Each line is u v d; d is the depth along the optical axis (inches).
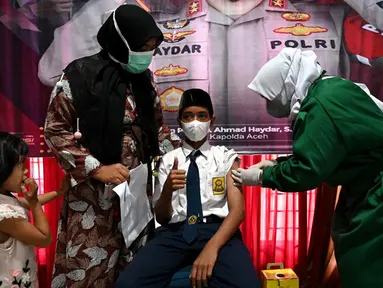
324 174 50.5
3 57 80.5
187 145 66.7
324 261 87.7
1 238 58.6
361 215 51.6
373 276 50.3
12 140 59.5
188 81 81.2
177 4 79.9
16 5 79.6
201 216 62.6
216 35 80.4
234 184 62.4
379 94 82.0
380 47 80.9
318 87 54.5
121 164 61.1
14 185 60.1
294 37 80.7
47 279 88.0
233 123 81.9
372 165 52.1
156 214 64.5
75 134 59.6
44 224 59.9
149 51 60.5
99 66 60.5
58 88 59.8
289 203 87.5
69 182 62.5
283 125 81.5
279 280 77.4
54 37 80.5
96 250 62.4
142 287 57.9
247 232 87.4
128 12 58.8
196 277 56.2
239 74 81.0
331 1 80.1
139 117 63.9
